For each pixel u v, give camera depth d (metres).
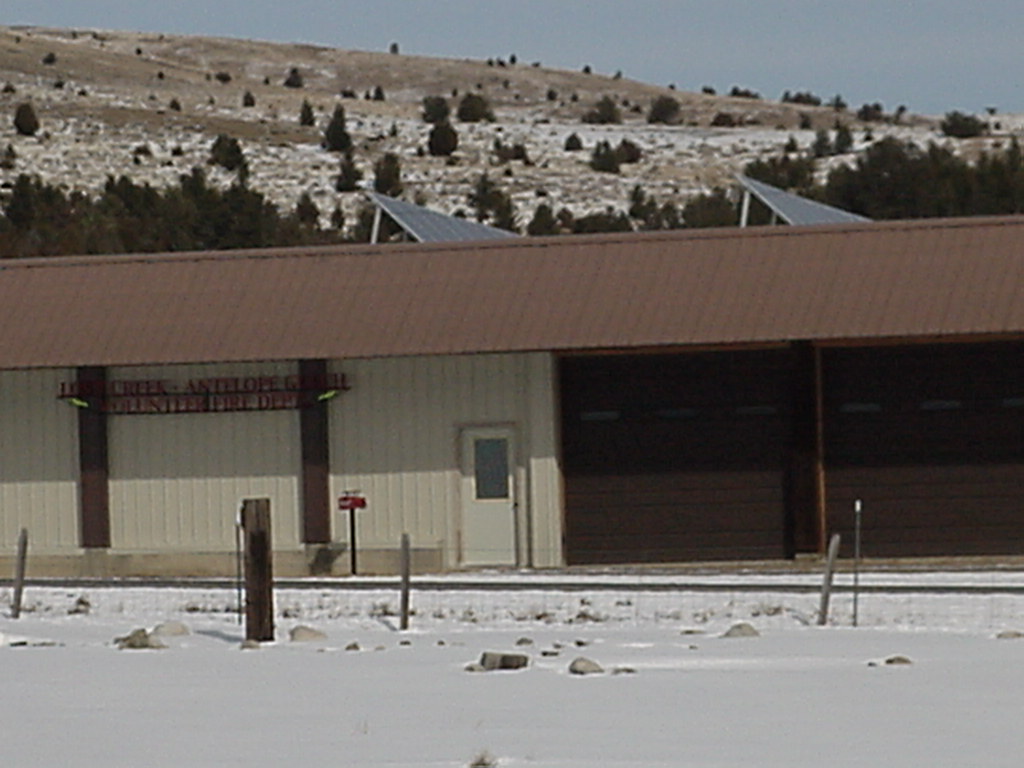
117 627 64.44
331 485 95.44
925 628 60.16
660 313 91.69
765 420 93.19
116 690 44.66
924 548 91.94
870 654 51.50
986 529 91.62
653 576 83.62
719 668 48.41
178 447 96.56
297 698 42.81
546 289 94.19
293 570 94.62
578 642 56.06
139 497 96.81
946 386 92.12
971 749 34.12
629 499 94.12
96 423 96.81
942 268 91.38
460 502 94.50
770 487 93.12
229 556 94.62
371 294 95.56
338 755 34.22
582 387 94.88
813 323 89.81
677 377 94.00
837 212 119.94
